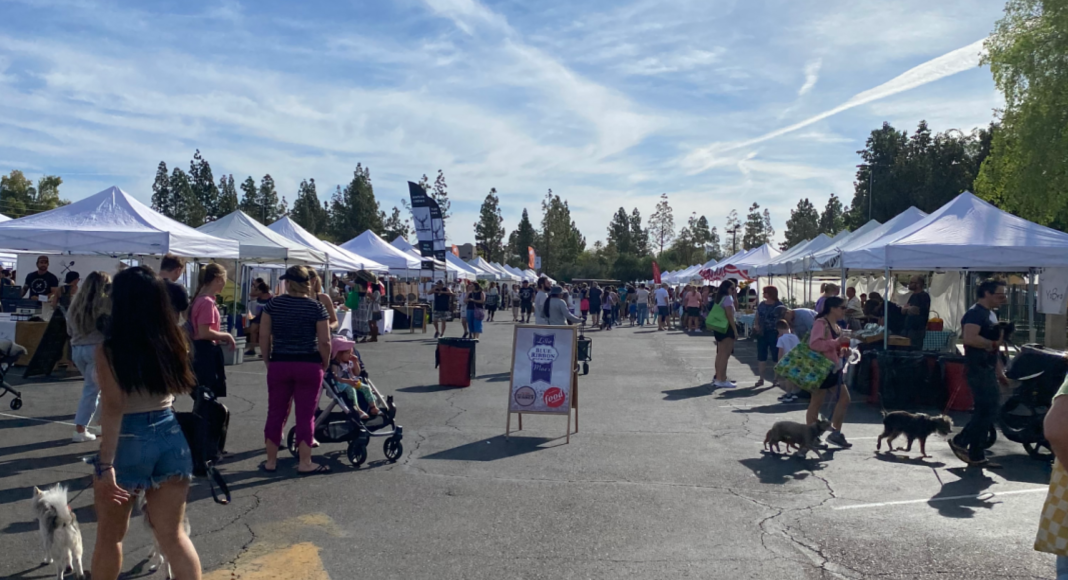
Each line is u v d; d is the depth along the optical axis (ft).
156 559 14.99
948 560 16.05
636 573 15.25
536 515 18.97
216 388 22.41
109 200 46.68
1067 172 75.87
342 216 261.44
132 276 11.81
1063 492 9.77
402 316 91.30
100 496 11.70
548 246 321.11
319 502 19.86
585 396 39.11
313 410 22.62
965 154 157.99
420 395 38.47
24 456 23.88
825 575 15.20
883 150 170.40
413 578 14.93
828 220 354.54
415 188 77.51
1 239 41.45
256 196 278.87
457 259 125.39
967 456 24.18
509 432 29.01
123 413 11.73
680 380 46.06
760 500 20.44
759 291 110.63
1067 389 9.34
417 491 21.01
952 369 35.22
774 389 42.45
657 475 22.99
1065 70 74.84
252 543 16.79
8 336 42.68
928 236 41.16
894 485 22.13
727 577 15.08
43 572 14.98
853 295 53.47
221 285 23.02
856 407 36.73
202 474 15.64
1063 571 9.82
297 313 22.26
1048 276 47.06
